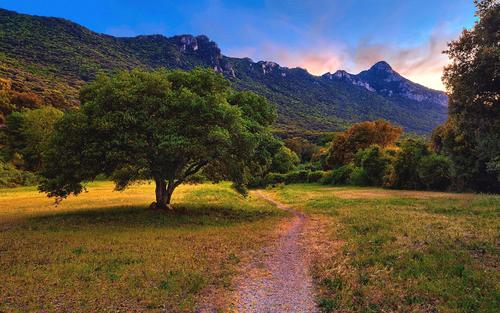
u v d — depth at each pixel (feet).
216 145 71.77
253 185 265.54
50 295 26.40
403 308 24.22
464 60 50.62
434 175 145.28
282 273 34.12
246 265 36.83
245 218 80.23
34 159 245.04
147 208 87.25
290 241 50.52
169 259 36.94
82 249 42.04
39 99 330.95
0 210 92.53
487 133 53.42
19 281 29.89
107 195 143.54
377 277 30.63
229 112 71.61
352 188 183.52
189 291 27.91
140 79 77.00
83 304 25.02
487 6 48.06
